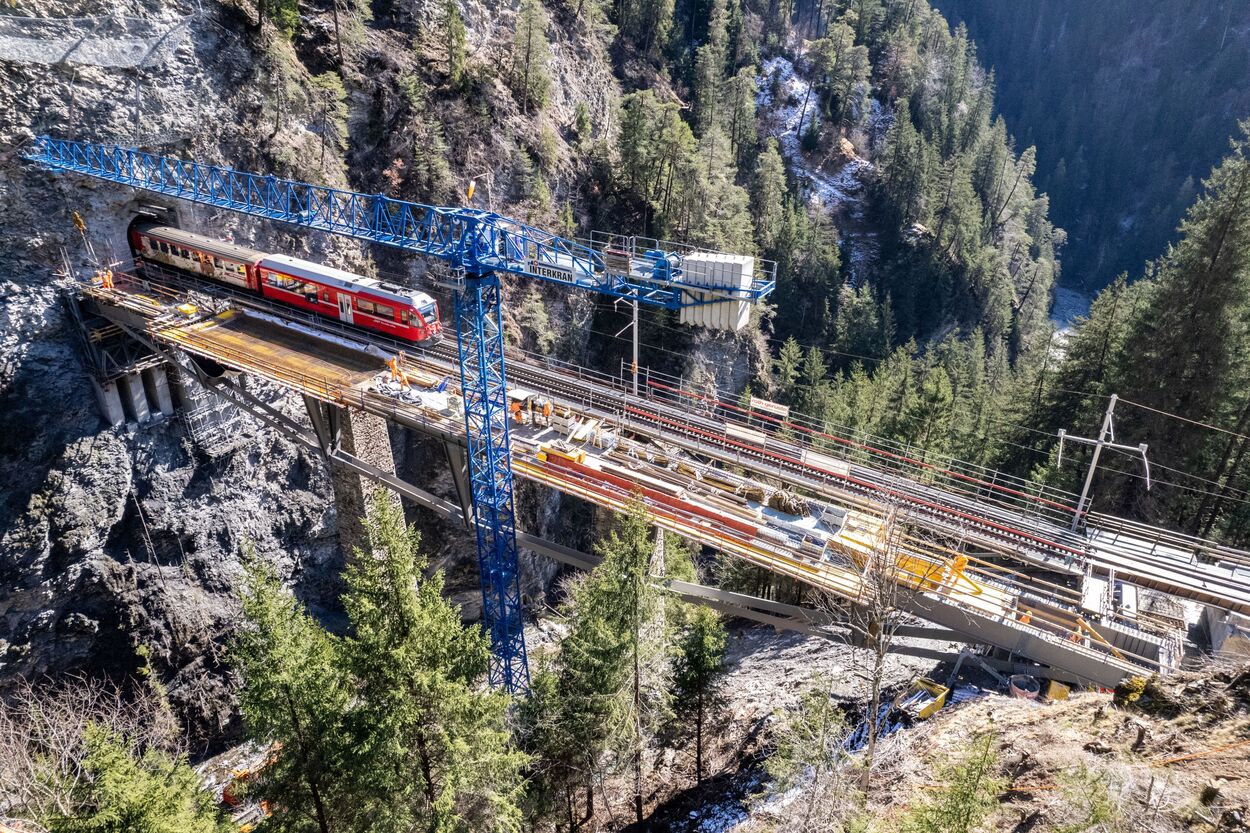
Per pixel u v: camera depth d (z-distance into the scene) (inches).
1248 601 1270.9
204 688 2037.4
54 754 1334.9
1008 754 871.7
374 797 891.4
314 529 2315.5
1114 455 1975.9
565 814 1298.0
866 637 1156.5
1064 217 6264.8
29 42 1764.3
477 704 905.5
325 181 2358.5
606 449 1673.2
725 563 2039.9
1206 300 1828.2
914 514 1494.8
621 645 1101.1
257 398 2050.9
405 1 2716.5
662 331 3016.7
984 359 3767.2
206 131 2090.3
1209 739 761.0
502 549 1579.7
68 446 1851.6
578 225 3070.9
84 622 1898.4
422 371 1819.6
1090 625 1244.5
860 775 965.8
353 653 877.8
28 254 1829.5
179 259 2082.9
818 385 3097.9
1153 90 6520.7
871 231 4387.3
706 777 1342.3
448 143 2682.1
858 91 4847.4
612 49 3909.9
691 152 3181.6
